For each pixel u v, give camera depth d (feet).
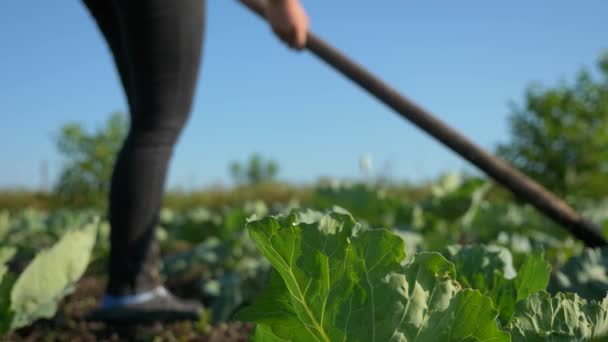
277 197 30.22
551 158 19.61
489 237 9.39
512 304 2.94
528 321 2.38
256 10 7.18
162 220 12.78
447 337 2.21
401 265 2.22
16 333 6.32
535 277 2.90
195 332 6.23
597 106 19.52
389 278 2.20
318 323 2.32
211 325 6.50
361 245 2.22
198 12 5.82
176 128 6.01
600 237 6.51
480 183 8.41
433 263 2.25
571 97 19.84
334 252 2.24
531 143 20.24
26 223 11.13
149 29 5.50
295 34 6.84
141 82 5.74
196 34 5.84
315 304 2.30
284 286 2.42
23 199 29.40
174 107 5.89
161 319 6.22
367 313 2.21
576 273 3.71
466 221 9.41
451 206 8.50
